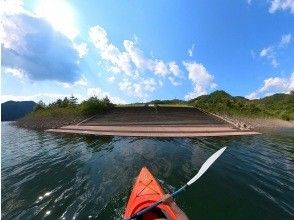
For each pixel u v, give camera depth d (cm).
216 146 1622
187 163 1209
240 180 988
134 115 3225
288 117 4100
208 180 981
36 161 1301
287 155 1432
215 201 794
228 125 2708
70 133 2214
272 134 2338
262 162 1270
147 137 1914
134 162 1225
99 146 1614
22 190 902
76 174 1067
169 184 933
